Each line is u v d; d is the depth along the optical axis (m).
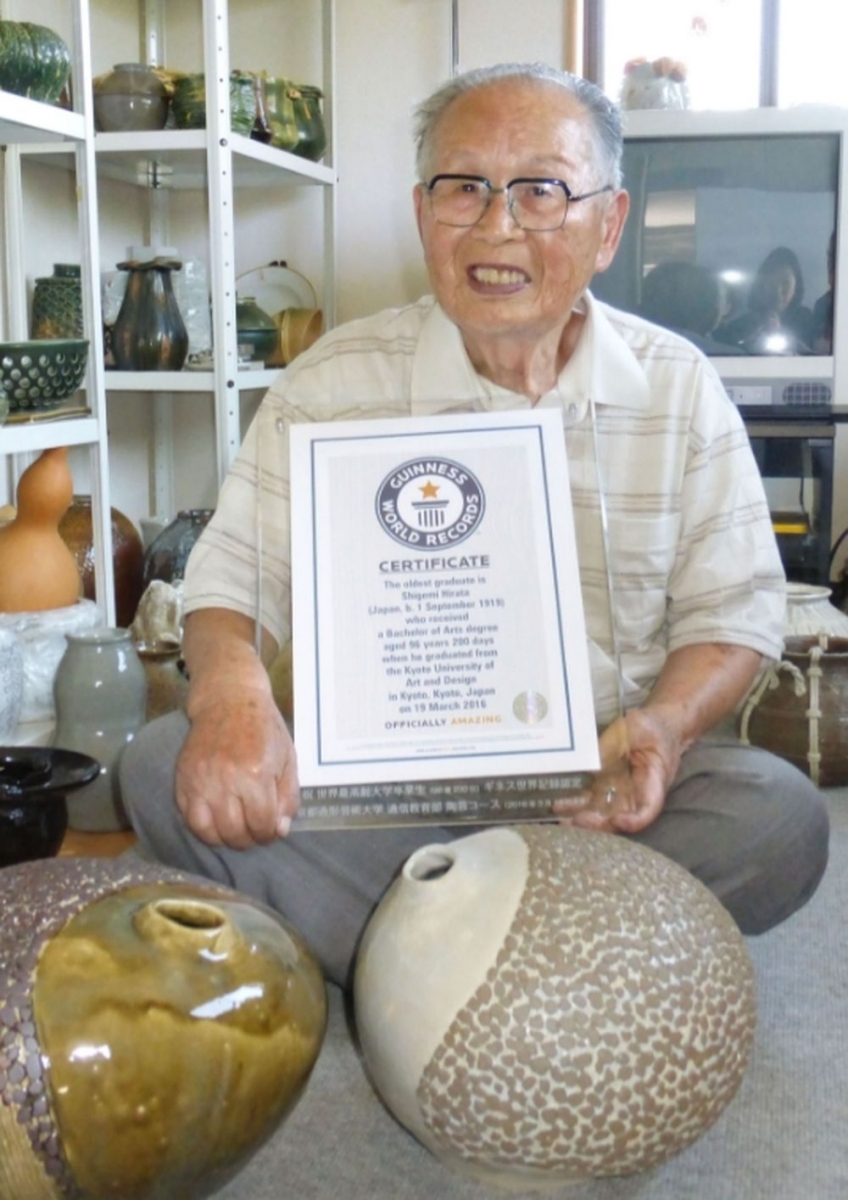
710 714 1.15
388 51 2.75
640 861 0.90
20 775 1.32
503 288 1.13
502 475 1.04
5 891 0.82
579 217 1.12
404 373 1.23
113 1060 0.73
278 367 2.57
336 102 2.78
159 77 2.28
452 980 0.82
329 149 2.74
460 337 1.21
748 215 2.39
